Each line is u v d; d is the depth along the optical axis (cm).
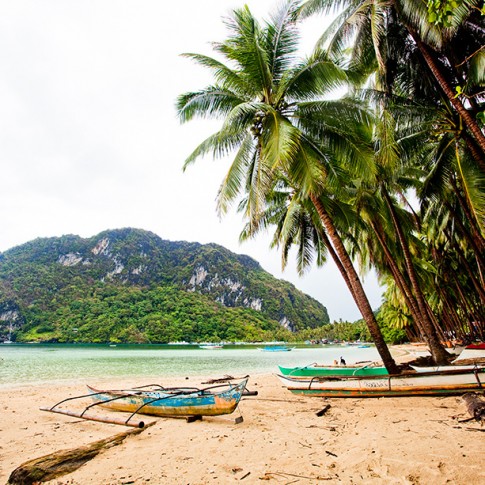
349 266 1070
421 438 524
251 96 1084
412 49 1019
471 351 1130
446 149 1028
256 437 611
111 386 1444
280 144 843
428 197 1163
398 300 3200
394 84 1109
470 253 2220
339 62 1074
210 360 3500
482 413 611
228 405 737
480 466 395
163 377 1852
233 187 1041
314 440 574
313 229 1620
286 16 1000
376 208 1455
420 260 2169
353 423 677
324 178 954
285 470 445
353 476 411
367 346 7662
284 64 1055
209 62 1031
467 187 914
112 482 431
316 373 1374
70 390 1341
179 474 450
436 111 986
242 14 995
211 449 550
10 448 597
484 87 894
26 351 5766
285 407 891
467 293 2675
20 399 1129
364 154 983
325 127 1030
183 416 780
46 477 445
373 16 833
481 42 920
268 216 1672
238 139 1125
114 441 593
